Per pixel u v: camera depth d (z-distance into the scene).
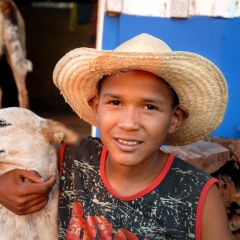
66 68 2.07
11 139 2.22
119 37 4.10
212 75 1.95
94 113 2.18
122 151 1.87
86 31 12.28
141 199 1.98
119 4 4.03
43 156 2.29
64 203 2.11
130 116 1.84
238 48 4.06
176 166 2.04
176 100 2.01
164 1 4.05
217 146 2.99
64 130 2.27
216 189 2.00
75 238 2.04
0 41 6.04
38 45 12.09
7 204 2.03
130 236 1.95
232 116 4.09
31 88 11.83
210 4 4.03
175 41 4.09
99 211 2.02
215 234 1.94
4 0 5.97
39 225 2.21
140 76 1.84
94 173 2.10
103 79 1.97
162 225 1.95
